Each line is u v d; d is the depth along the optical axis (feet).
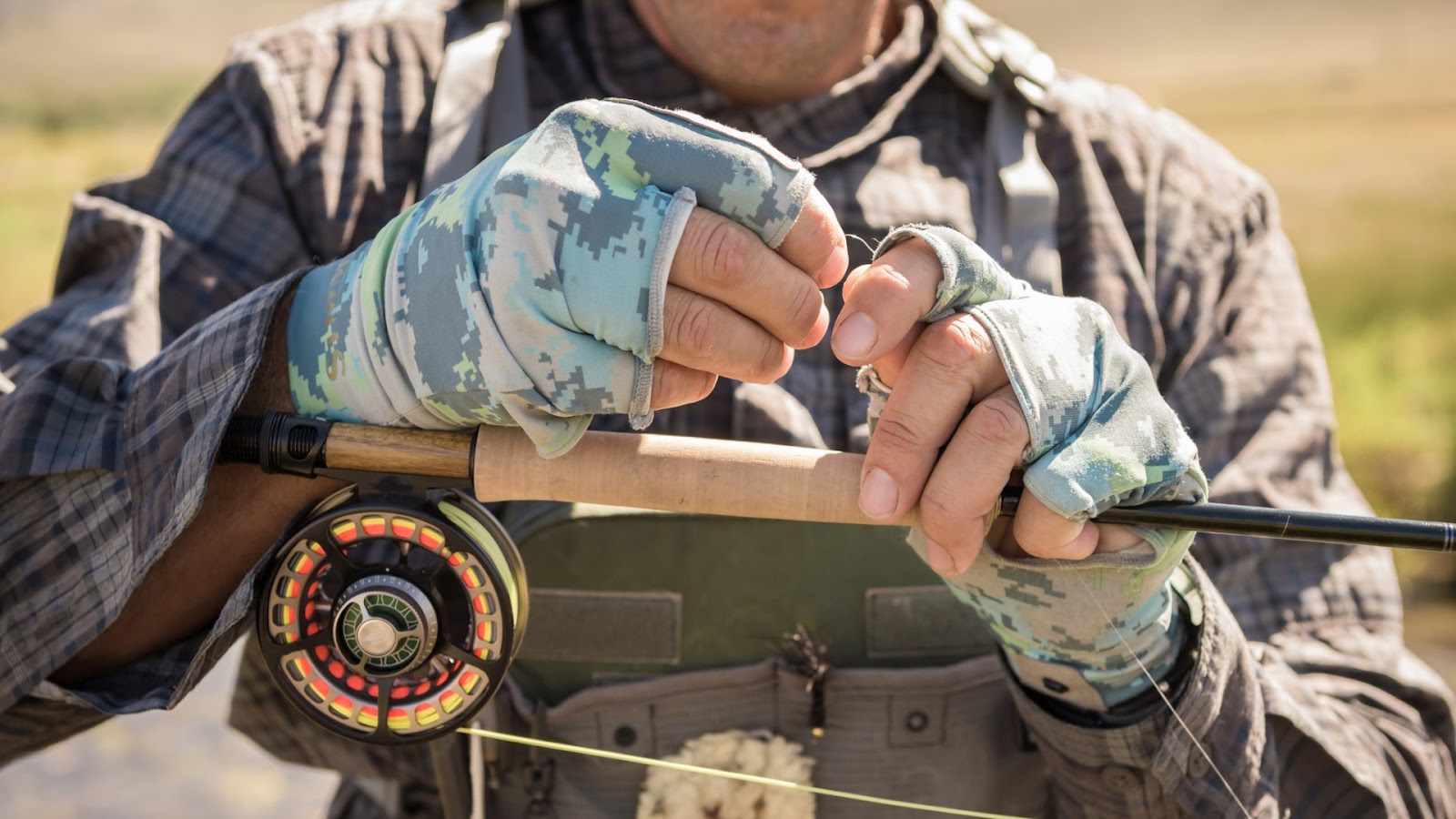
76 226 5.03
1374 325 26.61
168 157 5.09
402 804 5.24
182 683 3.71
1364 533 3.54
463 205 3.38
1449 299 27.73
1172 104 53.42
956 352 3.52
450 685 3.66
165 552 3.78
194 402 3.75
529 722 4.57
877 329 3.43
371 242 3.74
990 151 5.17
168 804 10.54
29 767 11.18
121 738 11.84
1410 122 46.09
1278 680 4.61
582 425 3.47
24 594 3.94
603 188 3.24
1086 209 5.15
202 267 4.90
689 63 5.13
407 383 3.49
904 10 5.31
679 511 3.68
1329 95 52.44
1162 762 4.14
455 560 3.58
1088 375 3.61
